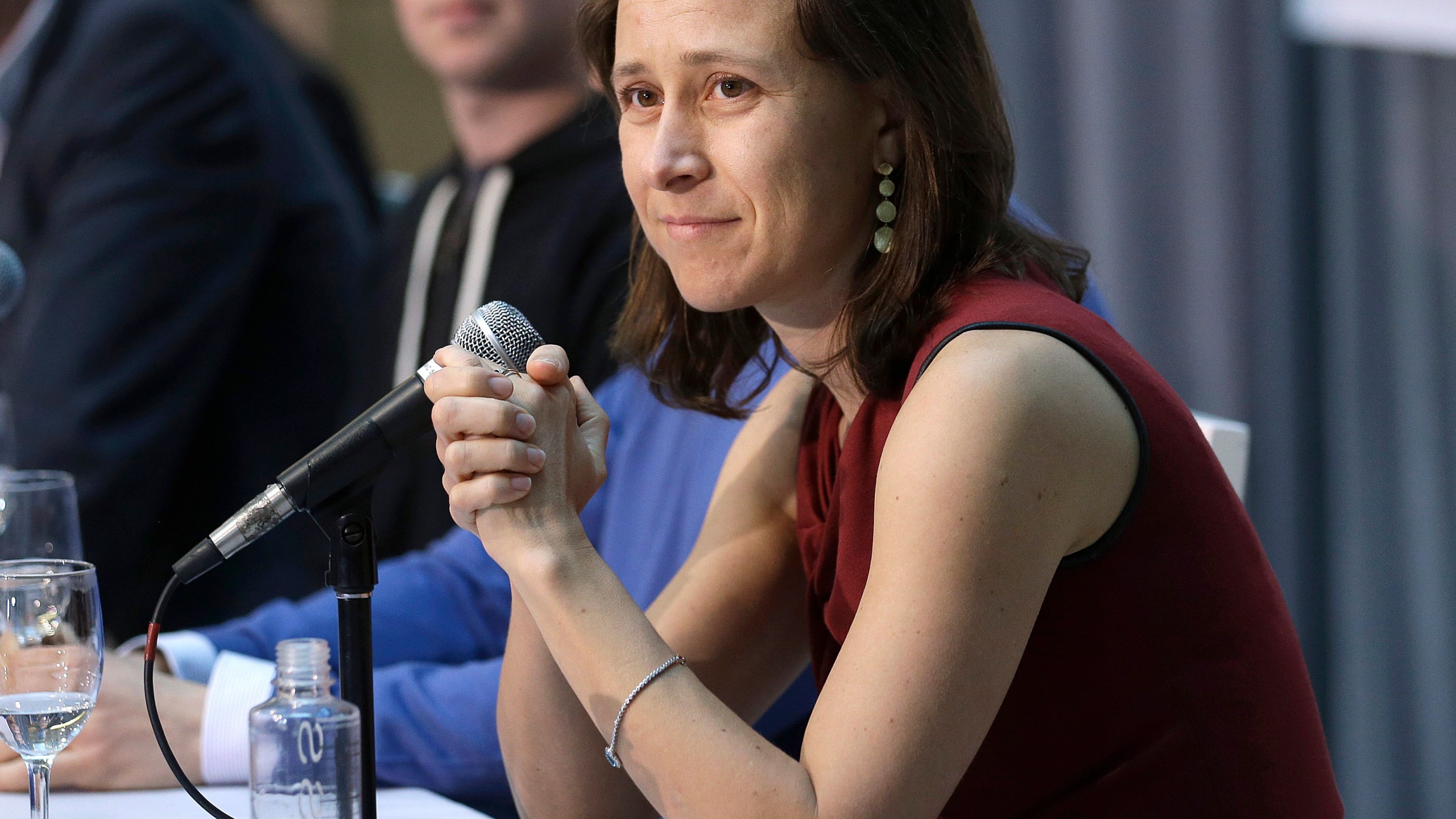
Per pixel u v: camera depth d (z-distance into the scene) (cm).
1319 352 1288
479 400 399
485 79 999
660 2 414
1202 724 407
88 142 1136
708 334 524
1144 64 1237
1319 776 429
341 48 1981
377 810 539
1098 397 387
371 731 431
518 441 402
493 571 741
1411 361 1300
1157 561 398
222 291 1138
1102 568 397
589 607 396
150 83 1141
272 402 1196
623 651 392
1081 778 422
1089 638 403
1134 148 1236
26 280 1149
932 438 375
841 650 405
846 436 462
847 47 405
